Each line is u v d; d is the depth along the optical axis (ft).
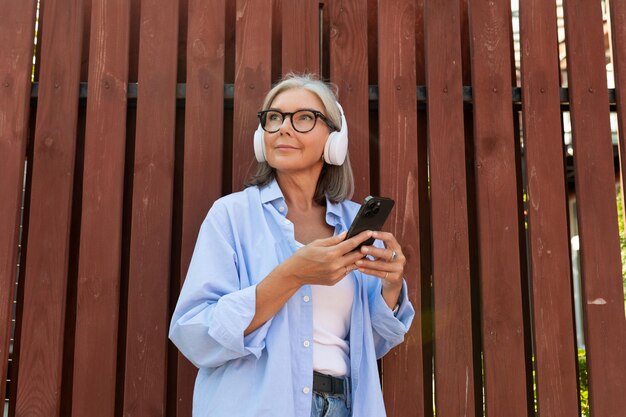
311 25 6.44
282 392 4.16
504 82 6.43
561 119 6.62
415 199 6.21
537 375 5.96
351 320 4.78
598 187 6.30
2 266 5.82
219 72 6.29
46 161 6.06
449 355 5.96
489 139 6.33
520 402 5.91
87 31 6.72
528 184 6.29
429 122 6.32
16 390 6.24
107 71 6.23
